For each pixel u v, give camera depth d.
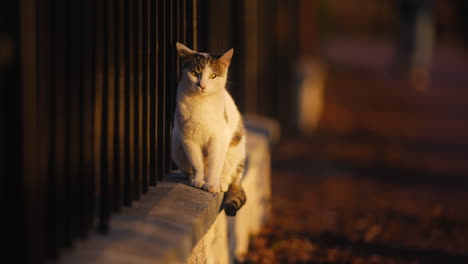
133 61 3.38
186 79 3.75
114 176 3.12
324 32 32.12
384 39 38.56
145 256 2.62
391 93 19.61
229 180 4.23
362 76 22.70
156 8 3.62
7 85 2.23
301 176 9.26
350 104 17.00
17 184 2.27
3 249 2.29
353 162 10.60
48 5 2.50
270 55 11.21
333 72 22.48
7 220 2.29
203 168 3.96
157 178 3.93
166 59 3.98
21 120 2.24
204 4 5.65
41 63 2.46
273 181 8.82
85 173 2.77
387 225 7.09
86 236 2.77
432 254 6.20
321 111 15.67
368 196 8.39
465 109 17.92
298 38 13.97
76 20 2.69
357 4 41.75
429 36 23.27
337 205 7.78
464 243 6.75
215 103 3.79
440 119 16.02
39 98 2.45
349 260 5.68
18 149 2.25
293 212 7.25
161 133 3.84
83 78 2.76
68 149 2.64
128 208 3.25
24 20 2.22
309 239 6.20
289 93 12.65
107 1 2.98
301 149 11.22
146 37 3.50
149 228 2.96
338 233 6.56
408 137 13.34
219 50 6.75
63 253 2.59
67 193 2.62
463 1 36.94
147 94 3.51
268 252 5.57
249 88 8.94
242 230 5.21
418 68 23.31
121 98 3.19
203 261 3.65
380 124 14.50
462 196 9.05
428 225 7.29
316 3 17.08
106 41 2.99
